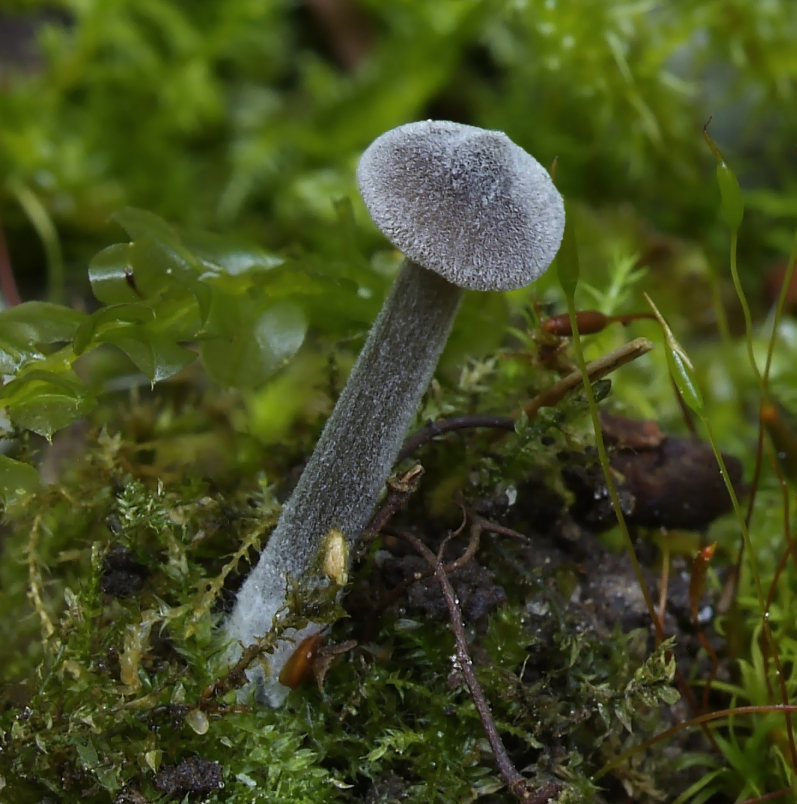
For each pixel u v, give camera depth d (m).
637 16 0.19
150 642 0.14
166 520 0.14
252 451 0.15
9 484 0.14
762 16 0.19
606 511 0.15
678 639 0.15
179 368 0.14
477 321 0.15
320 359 0.17
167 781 0.14
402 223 0.13
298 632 0.14
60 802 0.14
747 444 0.17
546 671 0.14
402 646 0.14
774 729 0.14
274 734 0.14
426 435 0.14
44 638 0.14
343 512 0.14
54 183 0.19
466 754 0.14
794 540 0.15
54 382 0.14
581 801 0.14
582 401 0.14
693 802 0.14
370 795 0.14
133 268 0.14
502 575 0.14
